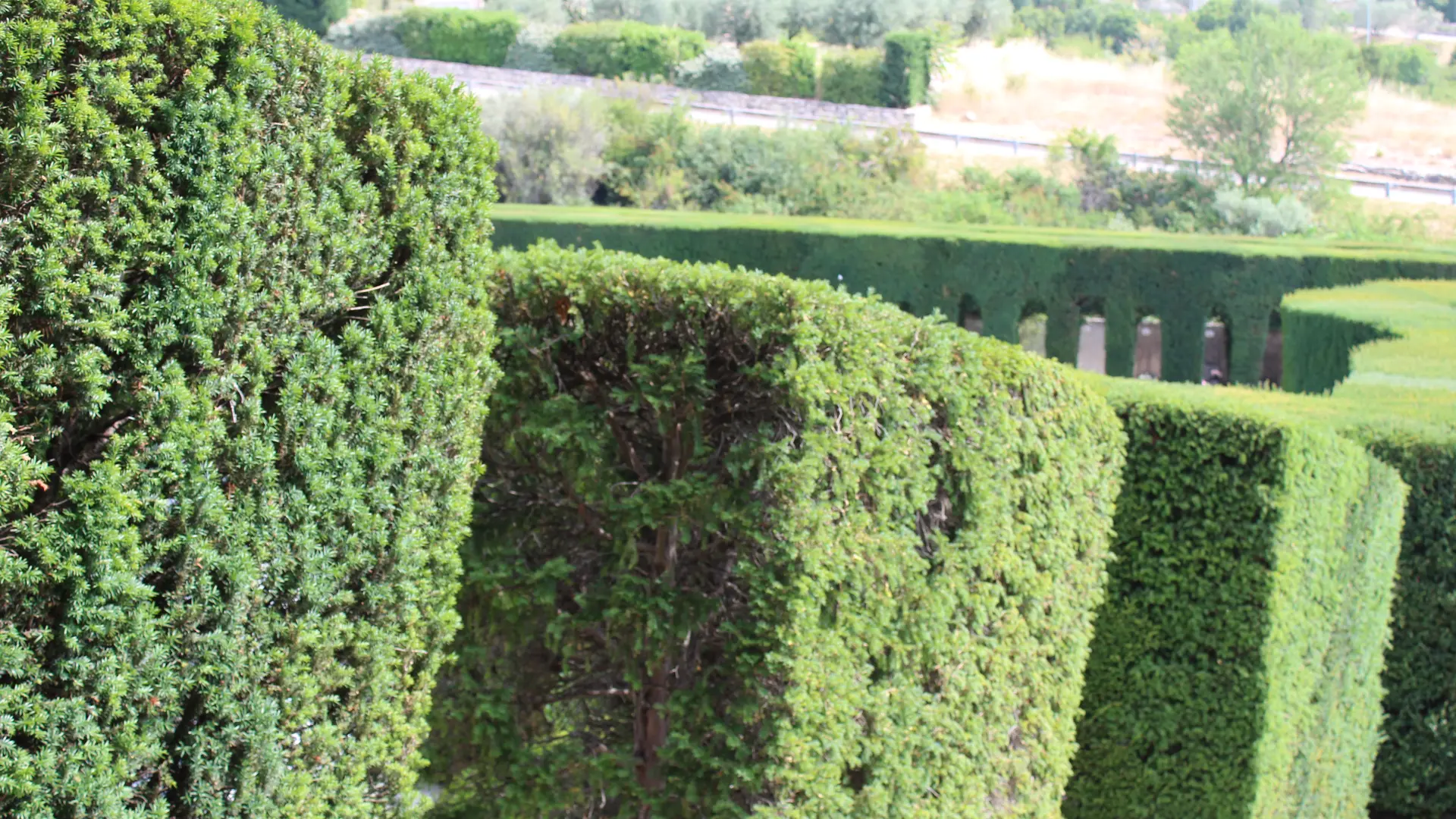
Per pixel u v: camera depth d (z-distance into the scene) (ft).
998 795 17.31
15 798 7.95
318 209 10.02
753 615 13.98
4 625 7.91
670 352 14.64
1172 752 22.15
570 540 15.56
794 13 188.85
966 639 16.07
